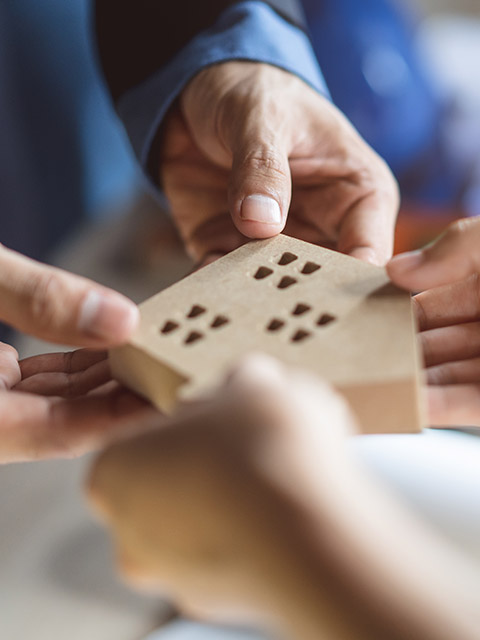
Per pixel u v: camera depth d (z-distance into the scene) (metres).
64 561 0.48
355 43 0.70
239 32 0.49
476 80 0.87
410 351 0.31
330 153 0.46
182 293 0.35
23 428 0.34
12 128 0.74
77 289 0.33
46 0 0.74
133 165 0.94
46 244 0.83
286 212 0.40
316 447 0.25
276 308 0.33
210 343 0.32
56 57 0.77
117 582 0.47
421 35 0.91
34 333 0.34
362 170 0.46
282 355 0.31
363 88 0.70
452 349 0.37
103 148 0.88
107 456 0.27
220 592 0.27
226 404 0.26
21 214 0.77
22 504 0.51
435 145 0.73
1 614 0.46
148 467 0.26
